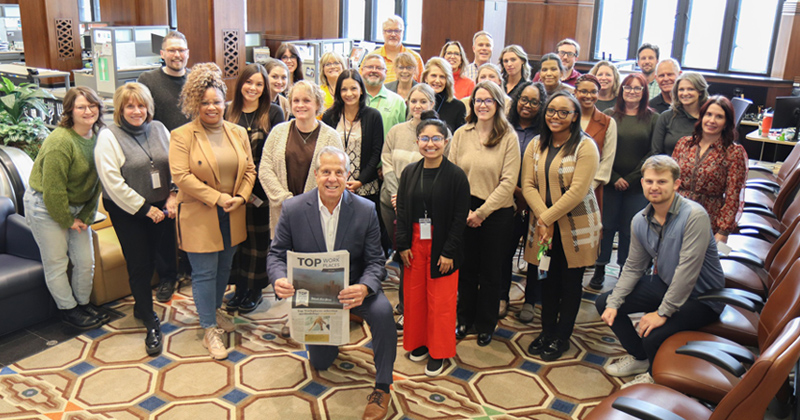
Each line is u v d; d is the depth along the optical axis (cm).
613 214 432
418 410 301
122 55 798
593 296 435
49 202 339
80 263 365
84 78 834
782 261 323
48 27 1014
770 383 185
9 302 357
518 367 342
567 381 329
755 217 444
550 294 351
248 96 368
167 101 407
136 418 289
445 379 329
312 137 354
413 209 318
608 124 392
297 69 516
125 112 335
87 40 1086
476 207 351
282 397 309
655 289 317
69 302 368
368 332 380
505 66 473
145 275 349
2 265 365
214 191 330
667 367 257
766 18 847
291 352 354
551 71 431
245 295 404
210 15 692
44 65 1034
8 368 328
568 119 321
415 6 1164
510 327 390
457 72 519
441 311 322
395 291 438
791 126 630
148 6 1096
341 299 283
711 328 296
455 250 316
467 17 794
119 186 328
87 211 360
